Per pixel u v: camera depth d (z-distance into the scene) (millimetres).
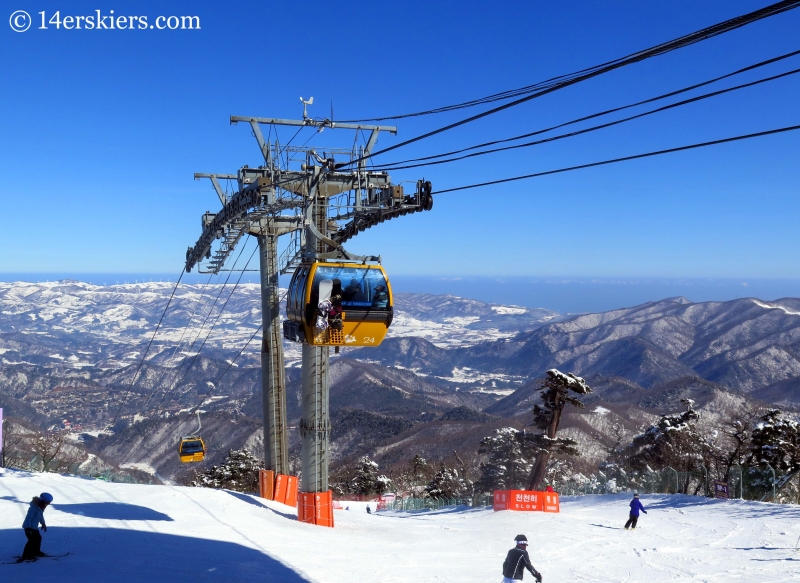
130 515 27281
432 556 25125
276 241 43406
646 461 81562
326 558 23031
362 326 24422
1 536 21656
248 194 33031
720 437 78062
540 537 29828
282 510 35938
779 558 23016
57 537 21938
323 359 32250
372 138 30953
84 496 31109
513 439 90250
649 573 21484
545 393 79250
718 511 36188
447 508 64375
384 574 20828
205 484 107062
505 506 43250
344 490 129125
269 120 31422
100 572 17156
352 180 30094
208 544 23219
